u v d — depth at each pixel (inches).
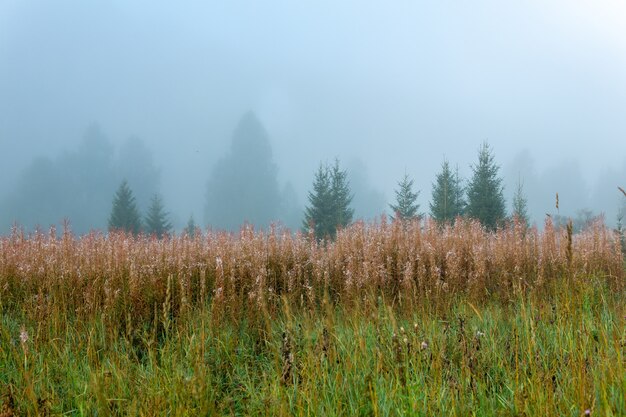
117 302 258.2
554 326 181.9
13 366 194.7
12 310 283.4
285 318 251.0
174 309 262.1
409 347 165.8
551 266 345.4
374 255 360.5
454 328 214.8
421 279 307.9
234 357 213.5
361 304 259.4
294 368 150.0
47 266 315.6
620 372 117.0
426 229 449.7
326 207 1175.6
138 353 228.2
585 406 110.2
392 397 136.9
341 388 148.3
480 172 1000.2
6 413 134.3
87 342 221.8
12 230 406.0
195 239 417.4
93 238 406.0
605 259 375.2
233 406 163.6
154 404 136.6
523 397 128.0
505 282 293.4
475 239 416.2
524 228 435.5
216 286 285.7
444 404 134.4
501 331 212.5
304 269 354.6
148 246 408.8
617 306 203.6
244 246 379.2
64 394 176.6
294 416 136.6
